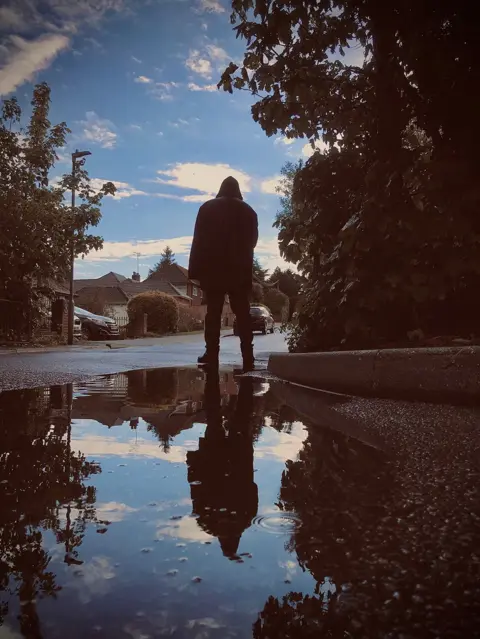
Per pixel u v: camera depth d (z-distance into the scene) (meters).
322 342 5.69
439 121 3.17
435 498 1.51
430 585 0.97
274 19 3.31
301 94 3.58
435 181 3.14
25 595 0.91
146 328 34.16
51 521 1.31
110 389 4.50
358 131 3.83
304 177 4.94
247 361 6.66
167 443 2.31
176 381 5.27
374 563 1.07
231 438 2.44
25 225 16.45
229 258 6.35
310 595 0.92
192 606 0.88
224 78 3.68
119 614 0.85
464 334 4.43
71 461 1.98
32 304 18.00
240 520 1.33
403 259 3.80
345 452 2.14
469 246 3.58
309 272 5.84
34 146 17.64
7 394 4.10
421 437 2.37
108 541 1.17
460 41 2.90
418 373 3.18
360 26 3.54
